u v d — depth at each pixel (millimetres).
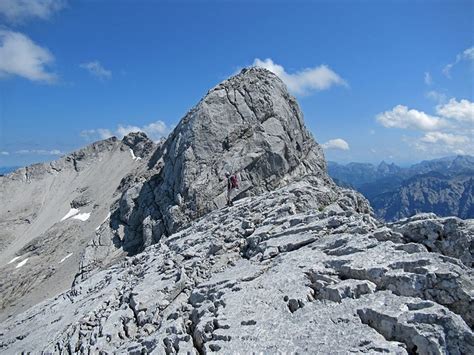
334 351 13875
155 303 23125
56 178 181500
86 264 73938
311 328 15586
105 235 78062
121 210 80562
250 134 71625
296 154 75312
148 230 68438
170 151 74875
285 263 21562
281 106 76812
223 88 76625
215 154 69625
